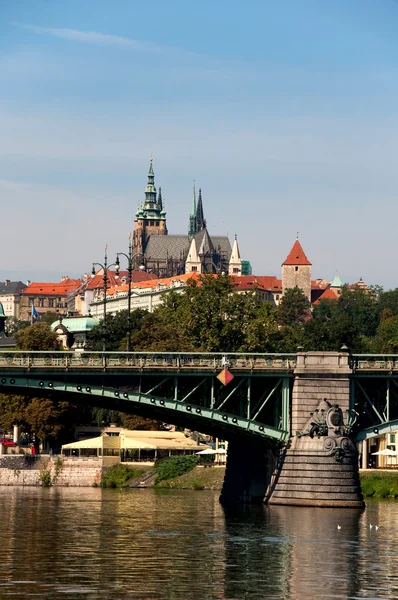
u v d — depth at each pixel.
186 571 142.25
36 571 140.88
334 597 130.25
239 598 129.25
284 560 150.25
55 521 188.75
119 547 159.12
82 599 126.75
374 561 150.38
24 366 196.88
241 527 179.12
